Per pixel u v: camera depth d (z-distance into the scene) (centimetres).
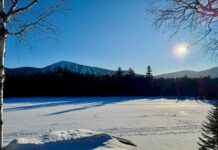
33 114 2409
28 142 425
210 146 619
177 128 1622
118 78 6906
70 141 439
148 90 7038
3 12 353
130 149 445
